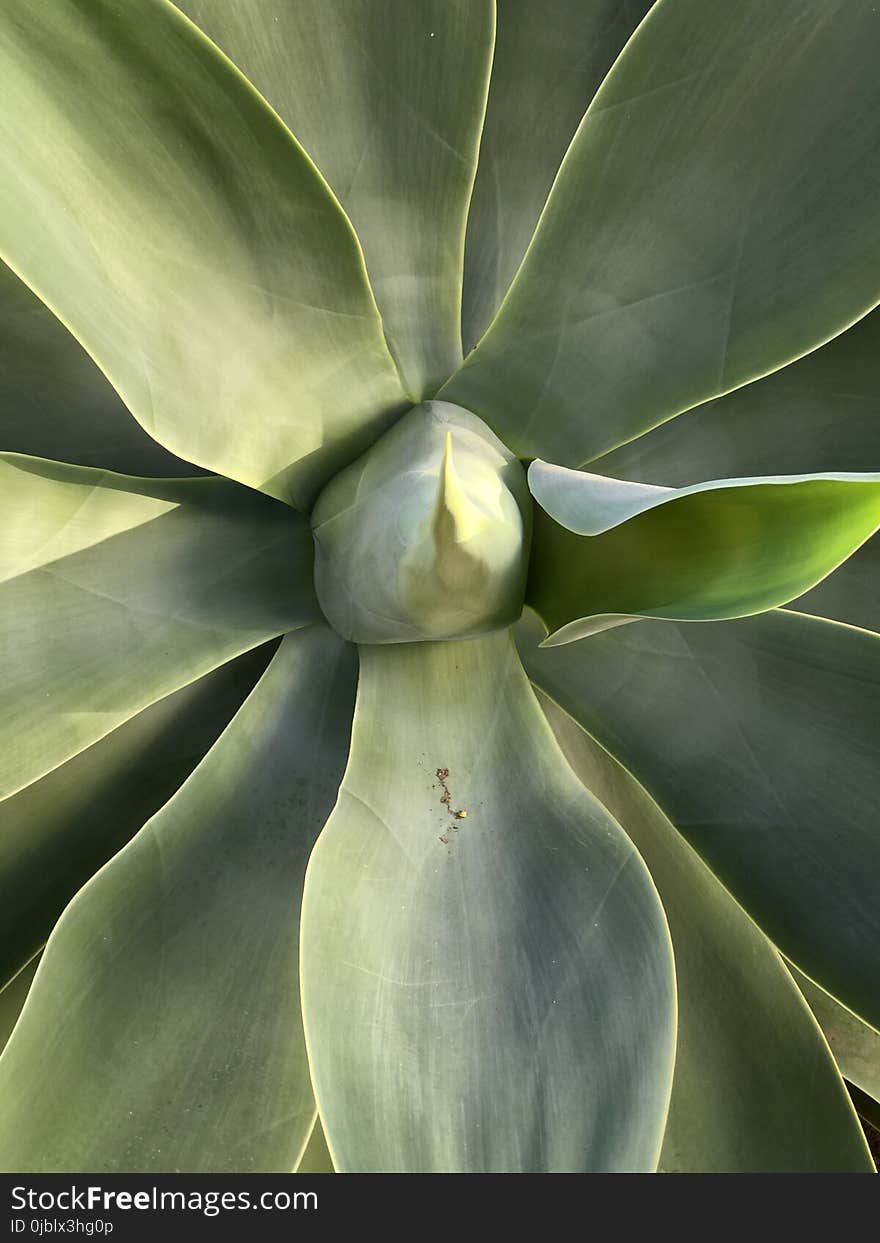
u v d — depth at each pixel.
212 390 0.51
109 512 0.53
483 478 0.50
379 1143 0.45
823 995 0.65
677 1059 0.57
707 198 0.54
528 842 0.53
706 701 0.57
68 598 0.52
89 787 0.57
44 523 0.52
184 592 0.55
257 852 0.55
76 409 0.58
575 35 0.62
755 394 0.62
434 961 0.50
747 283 0.55
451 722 0.55
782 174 0.54
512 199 0.64
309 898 0.48
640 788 0.62
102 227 0.47
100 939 0.50
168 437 0.49
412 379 0.58
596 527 0.43
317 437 0.54
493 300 0.65
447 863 0.52
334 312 0.52
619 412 0.57
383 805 0.53
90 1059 0.49
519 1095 0.48
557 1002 0.49
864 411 0.60
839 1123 0.55
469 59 0.53
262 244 0.50
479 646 0.56
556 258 0.55
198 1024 0.51
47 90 0.44
